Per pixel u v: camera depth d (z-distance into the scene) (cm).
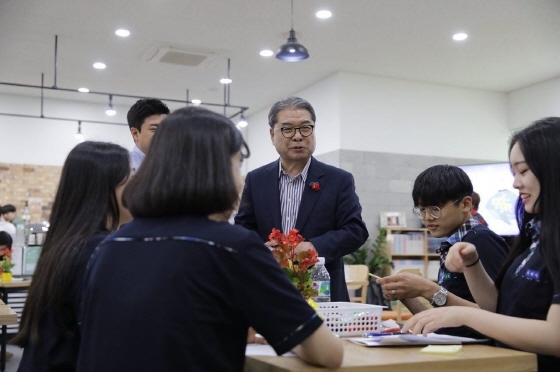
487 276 184
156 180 124
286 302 120
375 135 884
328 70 865
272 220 267
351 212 261
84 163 169
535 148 151
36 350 158
